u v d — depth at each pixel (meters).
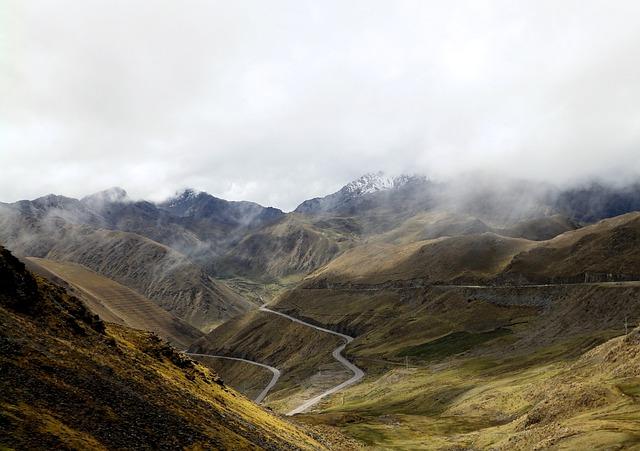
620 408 70.06
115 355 48.03
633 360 87.56
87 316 54.66
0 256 45.41
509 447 73.94
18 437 24.52
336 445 84.44
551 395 86.50
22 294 44.94
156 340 66.38
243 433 48.00
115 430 31.27
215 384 70.12
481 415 115.50
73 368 36.72
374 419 124.88
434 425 111.69
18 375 31.16
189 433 37.28
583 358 110.19
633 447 54.94
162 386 47.03
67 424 28.69
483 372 167.75
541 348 183.00
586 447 57.88
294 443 59.28
